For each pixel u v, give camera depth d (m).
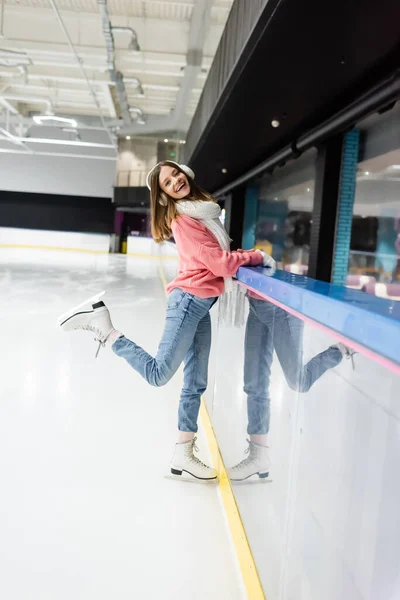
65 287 8.73
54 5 6.63
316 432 0.98
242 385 1.65
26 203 22.11
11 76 13.02
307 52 3.15
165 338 1.91
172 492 2.00
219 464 2.11
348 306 0.72
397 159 3.93
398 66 3.23
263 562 1.29
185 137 11.16
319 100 4.14
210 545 1.65
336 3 2.49
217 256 1.77
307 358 1.01
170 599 1.39
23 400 3.02
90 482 2.05
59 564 1.52
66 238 22.28
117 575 1.48
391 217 4.07
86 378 3.53
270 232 8.11
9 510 1.81
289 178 7.00
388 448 0.77
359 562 0.84
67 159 21.47
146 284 10.02
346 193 4.67
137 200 19.47
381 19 2.63
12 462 2.20
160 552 1.60
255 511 1.41
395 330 0.57
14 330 4.91
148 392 3.30
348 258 4.72
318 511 0.97
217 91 4.80
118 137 18.70
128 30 8.33
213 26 6.37
